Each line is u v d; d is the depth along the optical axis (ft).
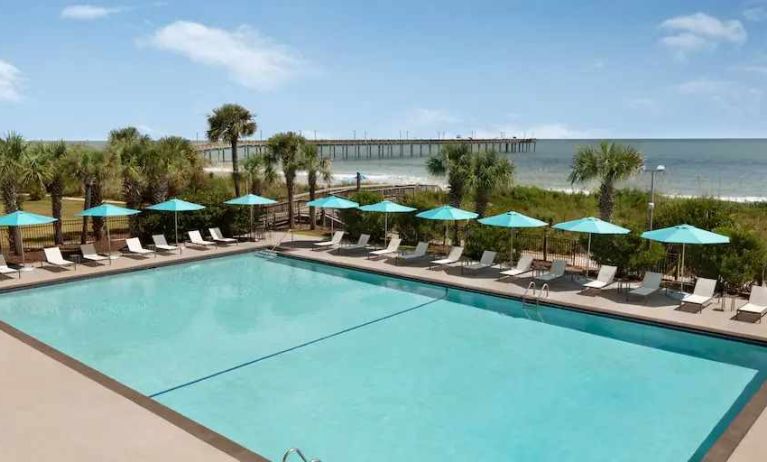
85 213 61.93
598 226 50.21
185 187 90.43
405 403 31.94
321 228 91.56
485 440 27.86
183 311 50.44
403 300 54.03
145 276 63.41
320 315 49.32
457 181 70.74
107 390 29.96
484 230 63.21
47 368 33.04
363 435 28.35
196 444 24.26
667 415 30.40
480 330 44.98
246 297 55.16
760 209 86.99
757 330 39.91
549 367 37.27
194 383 34.63
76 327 45.80
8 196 62.39
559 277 54.90
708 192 169.37
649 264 52.90
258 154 94.48
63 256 66.64
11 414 27.02
